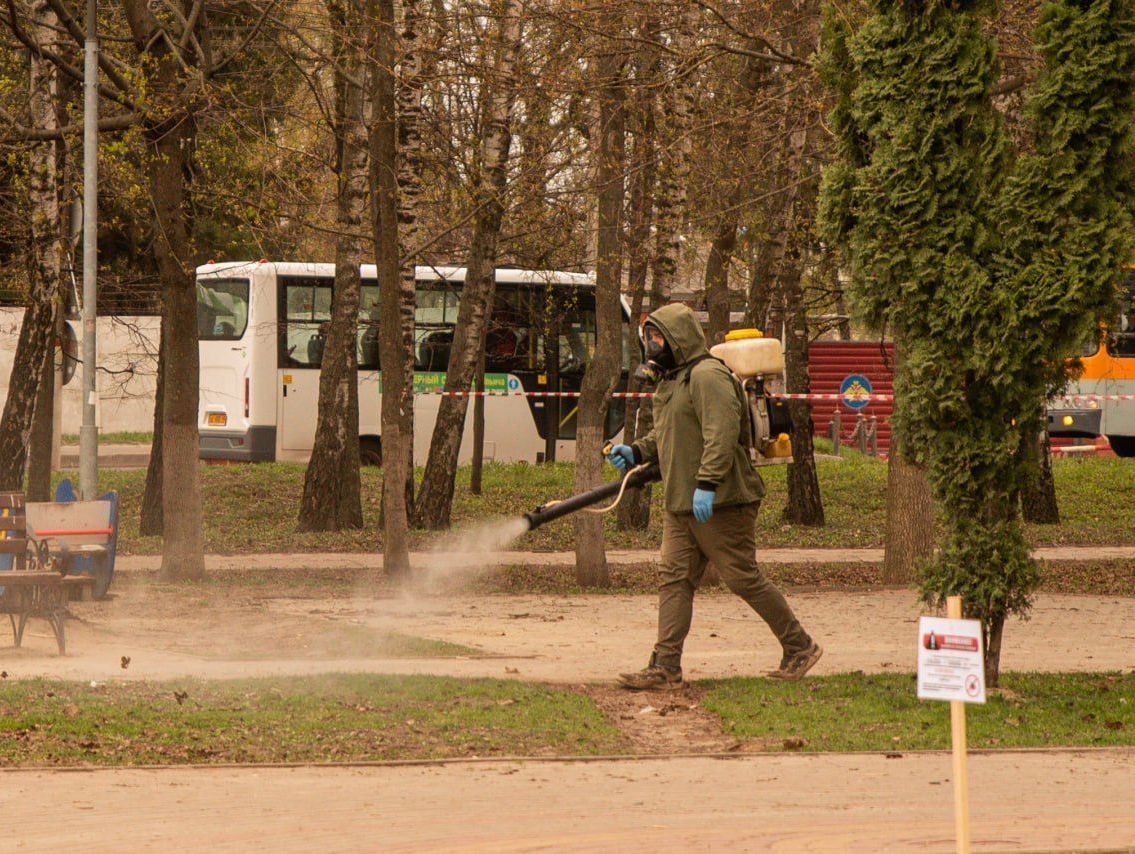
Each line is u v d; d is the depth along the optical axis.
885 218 21.78
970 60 21.27
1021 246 21.38
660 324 21.59
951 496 21.84
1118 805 15.16
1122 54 21.02
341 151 46.47
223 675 22.05
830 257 45.62
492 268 51.31
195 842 13.20
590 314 72.88
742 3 36.66
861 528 54.69
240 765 16.42
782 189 39.31
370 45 37.50
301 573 40.50
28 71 41.56
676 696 21.28
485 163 41.31
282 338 69.56
